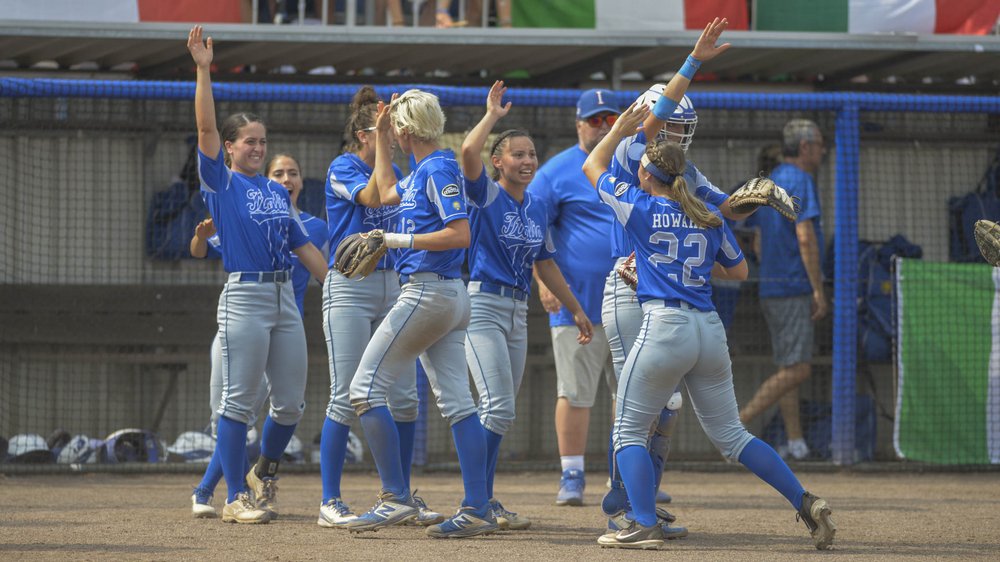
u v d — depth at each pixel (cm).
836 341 3294
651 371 1812
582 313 2284
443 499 2680
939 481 3158
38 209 3453
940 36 3375
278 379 2177
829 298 3584
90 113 3478
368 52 3506
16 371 3394
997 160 3809
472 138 1977
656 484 2064
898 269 3359
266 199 2139
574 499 2553
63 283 3444
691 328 1809
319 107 3638
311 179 3588
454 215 1884
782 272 3441
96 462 3256
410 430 2155
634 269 1973
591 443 3666
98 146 3503
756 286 3588
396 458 2008
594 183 1925
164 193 3538
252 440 3139
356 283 2100
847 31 3359
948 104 3297
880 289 3591
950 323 3353
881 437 3600
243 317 2111
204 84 2081
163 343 3388
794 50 3453
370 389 1967
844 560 1769
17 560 1719
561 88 3822
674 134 1981
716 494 2842
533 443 3656
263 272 2127
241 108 3597
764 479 1872
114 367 3488
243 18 3366
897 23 3359
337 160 2155
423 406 3244
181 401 3516
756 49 3412
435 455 3584
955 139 3791
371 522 1998
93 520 2216
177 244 3534
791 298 3422
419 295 1927
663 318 1808
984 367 3353
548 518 2316
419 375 3234
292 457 3375
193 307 3403
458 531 1967
